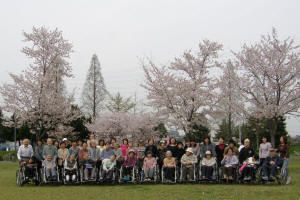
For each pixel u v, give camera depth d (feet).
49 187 34.45
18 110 70.74
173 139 40.09
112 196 27.73
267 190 29.96
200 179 36.22
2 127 139.54
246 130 115.14
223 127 103.76
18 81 70.90
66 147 39.63
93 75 152.97
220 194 28.19
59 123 78.43
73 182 35.99
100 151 38.78
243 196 26.94
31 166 35.88
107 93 153.07
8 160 109.29
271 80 56.80
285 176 35.40
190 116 59.93
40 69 74.02
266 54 57.62
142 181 36.99
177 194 28.48
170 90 60.29
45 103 70.74
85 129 105.60
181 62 61.77
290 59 56.59
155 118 63.57
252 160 36.06
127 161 37.50
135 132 83.41
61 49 75.10
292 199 25.38
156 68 61.93
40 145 38.14
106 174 35.99
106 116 86.63
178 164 38.40
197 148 41.39
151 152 38.14
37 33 73.72
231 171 35.91
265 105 56.03
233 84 59.52
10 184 37.93
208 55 61.46
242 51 59.06
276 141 132.57
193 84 59.41
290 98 56.65
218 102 60.39
